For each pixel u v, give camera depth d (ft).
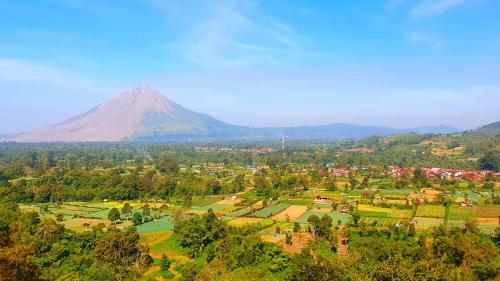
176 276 390.21
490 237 438.40
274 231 509.76
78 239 432.25
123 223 572.92
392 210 641.40
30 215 485.15
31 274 221.46
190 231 437.17
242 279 319.47
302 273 280.10
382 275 256.93
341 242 444.55
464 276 270.46
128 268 383.86
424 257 339.98
